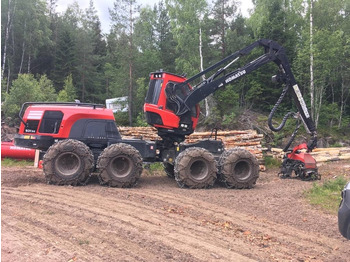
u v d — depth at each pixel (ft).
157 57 123.24
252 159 34.30
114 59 143.33
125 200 26.58
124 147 32.73
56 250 16.01
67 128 34.12
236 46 117.80
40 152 34.60
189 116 36.35
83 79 151.02
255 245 17.94
